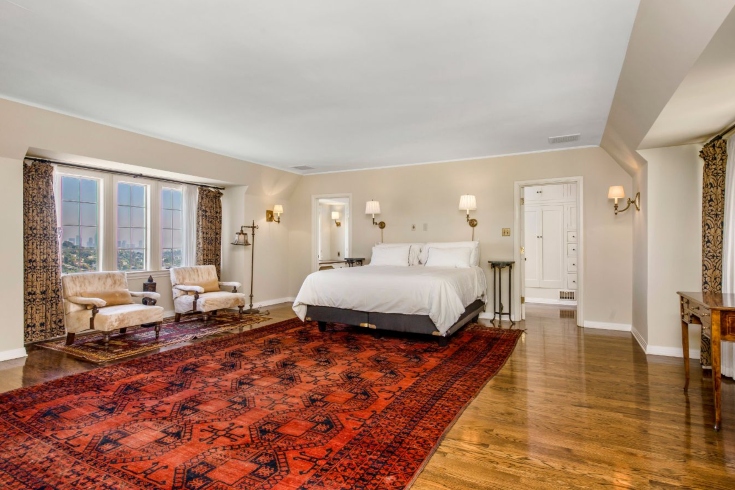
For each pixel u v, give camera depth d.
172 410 2.56
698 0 1.66
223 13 2.19
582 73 2.98
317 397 2.78
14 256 3.81
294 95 3.43
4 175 3.76
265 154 5.70
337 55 2.70
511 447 2.13
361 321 4.52
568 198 7.32
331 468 1.90
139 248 5.55
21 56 2.71
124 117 4.01
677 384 3.08
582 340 4.49
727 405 2.67
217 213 6.52
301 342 4.36
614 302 5.07
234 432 2.26
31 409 2.58
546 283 7.48
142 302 5.13
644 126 3.30
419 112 3.88
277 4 2.11
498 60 2.78
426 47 2.59
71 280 4.36
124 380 3.13
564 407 2.65
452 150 5.50
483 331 4.94
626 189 5.02
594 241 5.19
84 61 2.79
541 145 5.21
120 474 1.85
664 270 3.89
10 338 3.77
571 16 2.22
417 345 4.23
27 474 1.85
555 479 1.83
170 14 2.20
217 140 4.91
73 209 4.82
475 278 5.13
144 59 2.76
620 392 2.91
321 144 5.13
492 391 2.94
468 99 3.53
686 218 3.80
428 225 6.30
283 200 7.36
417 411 2.56
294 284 7.52
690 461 1.99
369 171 6.77
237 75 3.02
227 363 3.58
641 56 2.46
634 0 2.06
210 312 5.94
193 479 1.81
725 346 3.22
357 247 6.89
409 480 1.81
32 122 3.70
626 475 1.87
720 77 2.20
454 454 2.06
